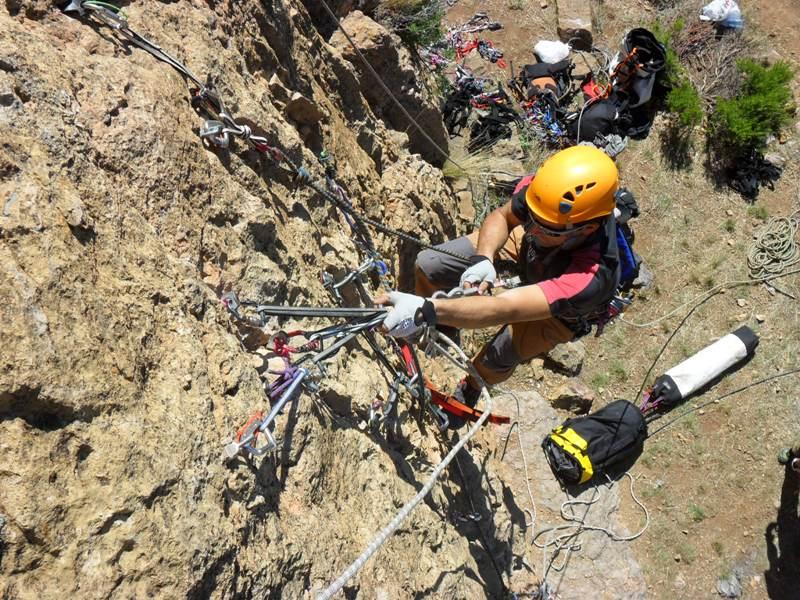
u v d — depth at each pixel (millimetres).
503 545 3684
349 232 3402
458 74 6352
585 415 5254
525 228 3068
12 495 1401
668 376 5520
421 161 4727
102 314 1690
